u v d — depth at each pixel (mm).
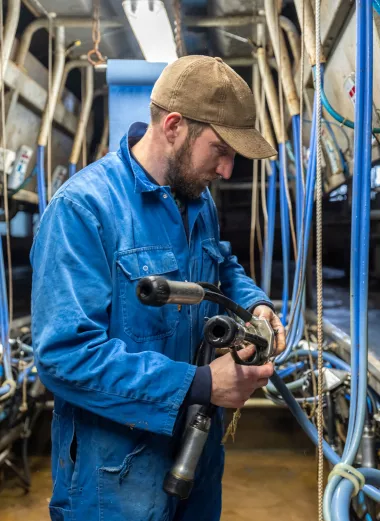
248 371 986
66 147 3912
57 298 987
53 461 1174
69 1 2521
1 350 2273
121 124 2244
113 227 1065
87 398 984
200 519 1337
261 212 5031
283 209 2447
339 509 903
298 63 2572
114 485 1081
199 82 1017
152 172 1127
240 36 2904
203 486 1327
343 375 1822
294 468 2805
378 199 4207
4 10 2449
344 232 5570
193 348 1185
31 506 2418
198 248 1234
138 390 964
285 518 2334
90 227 1028
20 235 5684
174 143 1053
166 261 1105
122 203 1093
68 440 1113
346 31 1799
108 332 1076
